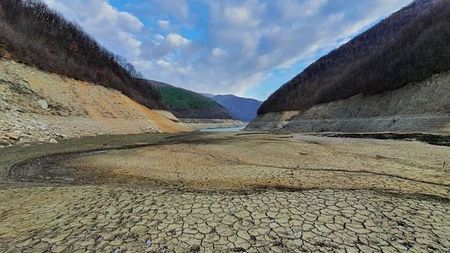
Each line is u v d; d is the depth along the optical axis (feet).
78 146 63.98
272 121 261.44
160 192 27.14
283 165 42.01
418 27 155.63
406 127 103.50
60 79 106.42
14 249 16.30
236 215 21.03
